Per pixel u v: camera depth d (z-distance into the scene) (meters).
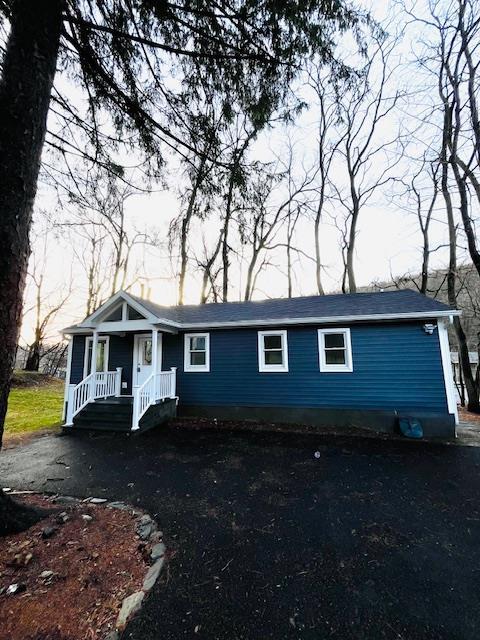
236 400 8.95
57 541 2.83
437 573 2.51
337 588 2.34
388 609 2.13
